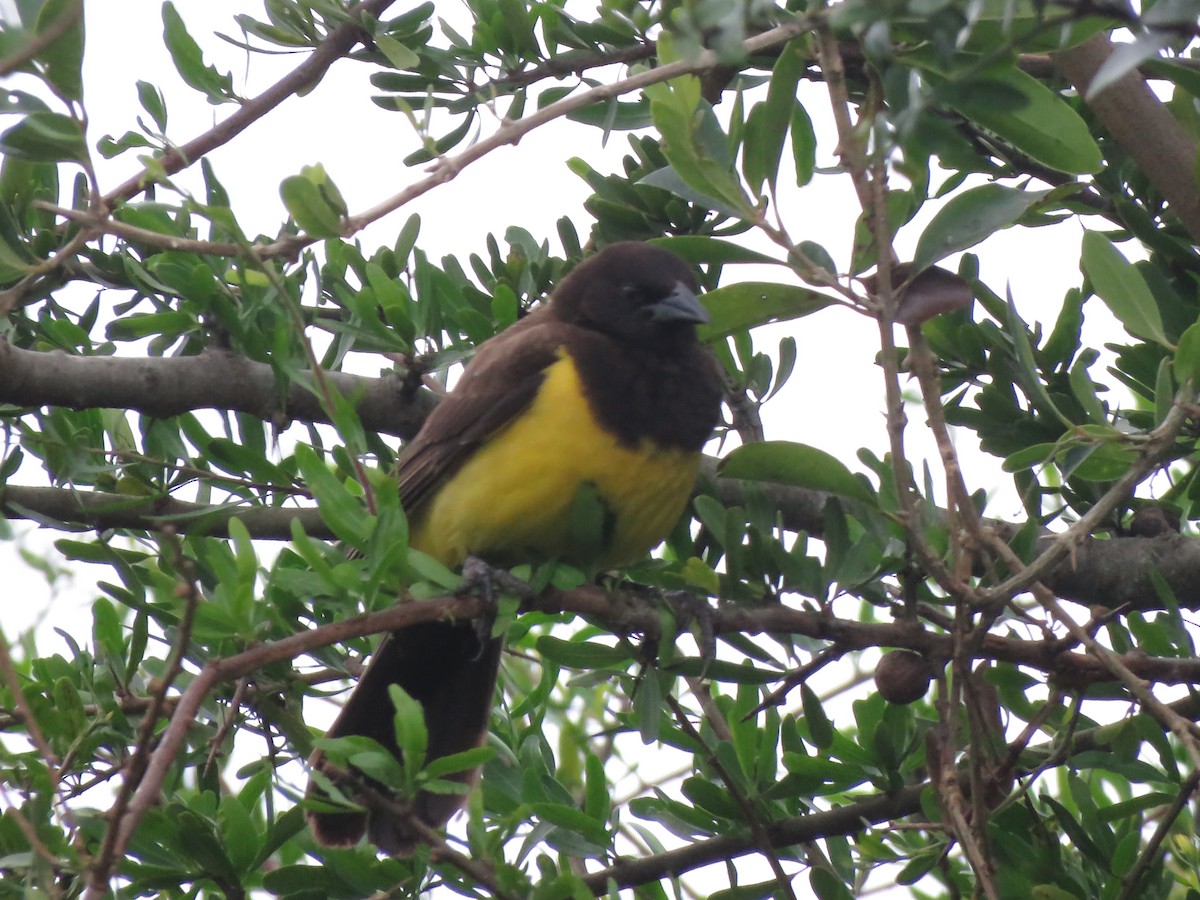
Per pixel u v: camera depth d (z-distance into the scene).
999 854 9.36
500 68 11.05
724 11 5.65
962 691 9.03
